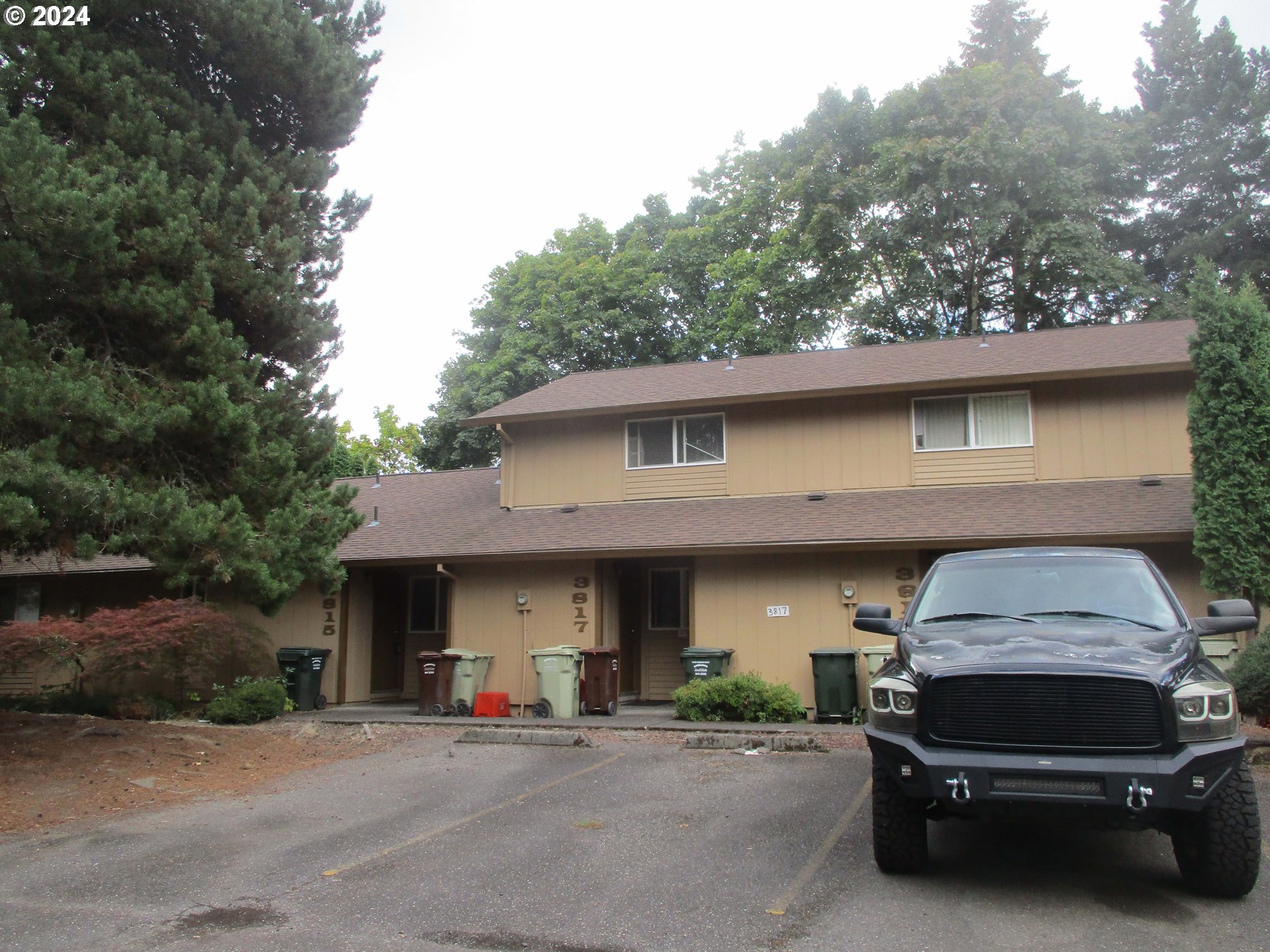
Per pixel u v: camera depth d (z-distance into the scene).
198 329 11.64
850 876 6.00
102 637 13.85
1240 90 36.88
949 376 15.64
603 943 5.00
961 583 6.97
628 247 34.03
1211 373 11.77
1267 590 11.17
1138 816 5.09
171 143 12.54
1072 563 6.91
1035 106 29.58
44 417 10.11
